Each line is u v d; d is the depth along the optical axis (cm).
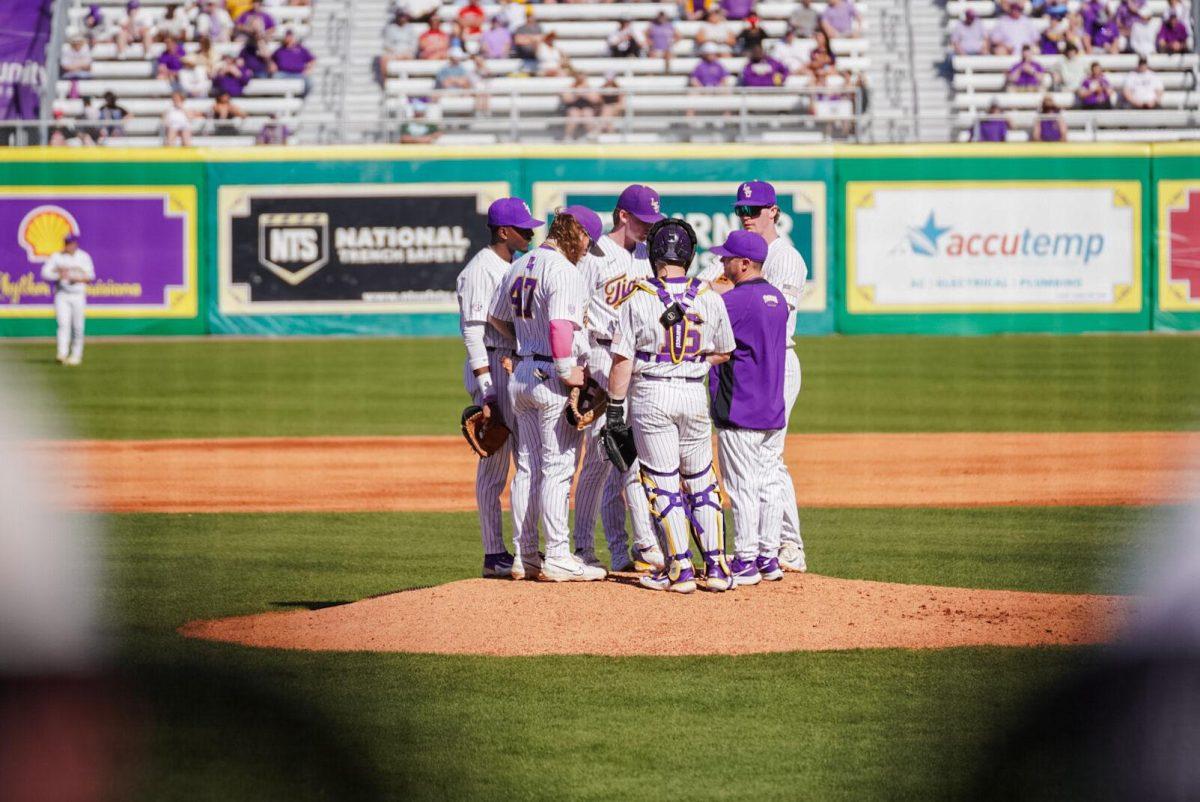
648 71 11231
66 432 6216
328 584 3412
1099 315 10075
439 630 2794
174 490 4903
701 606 2902
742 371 2953
